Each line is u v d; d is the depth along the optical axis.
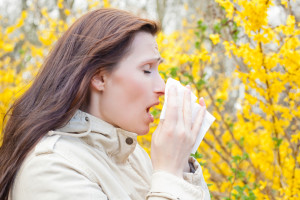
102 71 0.87
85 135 0.84
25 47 4.77
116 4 5.16
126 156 0.93
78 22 0.93
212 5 2.30
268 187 2.11
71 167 0.77
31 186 0.75
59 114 0.84
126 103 0.87
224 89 2.70
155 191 0.80
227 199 1.76
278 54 1.69
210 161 2.78
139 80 0.87
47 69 0.92
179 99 0.92
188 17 7.52
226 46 1.70
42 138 0.83
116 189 0.83
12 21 8.34
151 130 2.17
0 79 3.23
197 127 0.90
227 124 2.38
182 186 0.81
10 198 0.82
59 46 0.93
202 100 0.95
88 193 0.75
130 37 0.87
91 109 0.90
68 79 0.86
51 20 3.69
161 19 7.63
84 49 0.88
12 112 0.93
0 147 0.92
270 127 1.97
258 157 2.16
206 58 1.96
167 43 2.58
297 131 2.23
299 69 1.67
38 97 0.90
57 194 0.73
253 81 1.79
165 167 0.84
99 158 0.85
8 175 0.82
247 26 1.61
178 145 0.86
